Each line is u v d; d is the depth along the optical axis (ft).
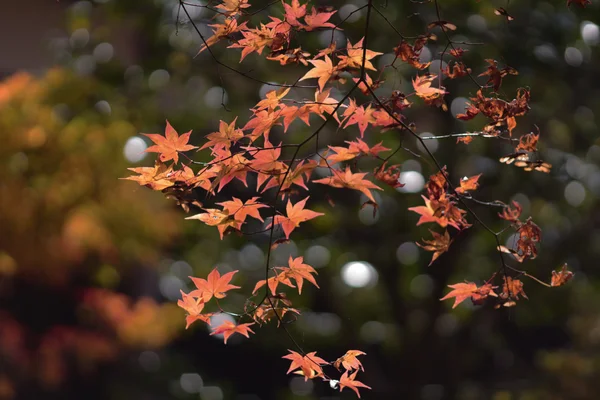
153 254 29.45
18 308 30.30
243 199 29.94
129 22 27.73
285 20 7.95
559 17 23.91
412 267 30.66
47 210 26.20
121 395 32.45
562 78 24.77
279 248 30.71
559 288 29.37
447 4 23.27
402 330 30.68
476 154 26.55
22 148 25.25
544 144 26.78
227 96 26.76
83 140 25.68
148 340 30.07
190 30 25.55
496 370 34.83
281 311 8.30
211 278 8.11
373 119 8.25
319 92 8.02
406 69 23.99
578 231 29.45
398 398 30.63
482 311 29.84
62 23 30.27
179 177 7.73
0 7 36.11
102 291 30.78
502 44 22.98
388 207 28.35
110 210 26.63
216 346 40.09
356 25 22.77
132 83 26.96
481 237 28.68
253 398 38.11
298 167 7.83
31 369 28.58
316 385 34.65
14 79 26.76
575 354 32.58
